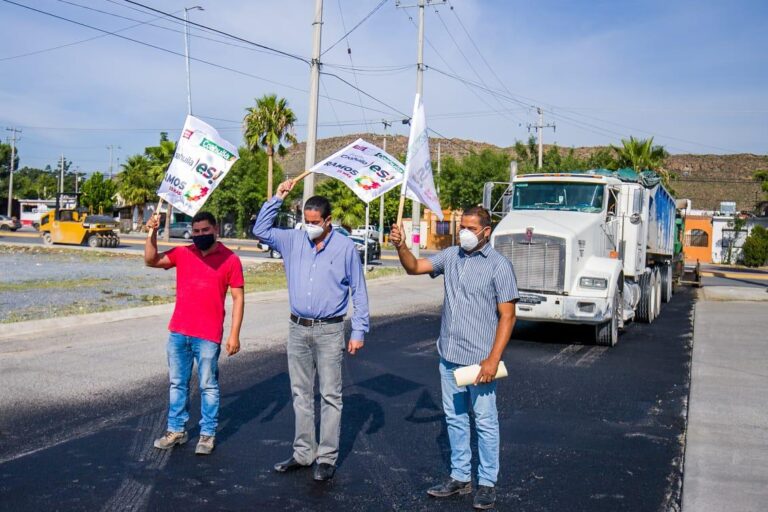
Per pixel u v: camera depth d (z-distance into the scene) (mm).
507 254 11938
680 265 24922
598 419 7387
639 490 5305
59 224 40750
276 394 7930
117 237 41531
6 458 5590
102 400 7387
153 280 22719
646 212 15148
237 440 6230
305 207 5188
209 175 5672
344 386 8562
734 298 22203
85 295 17969
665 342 12828
